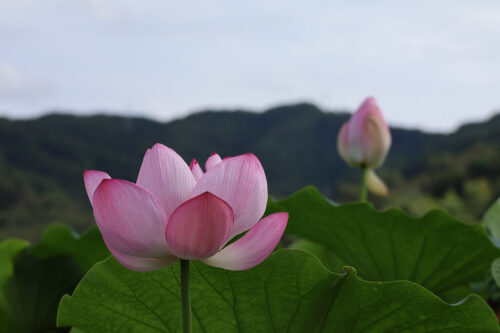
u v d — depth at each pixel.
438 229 1.09
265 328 0.86
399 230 1.11
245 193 0.65
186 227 0.61
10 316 1.08
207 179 0.65
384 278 1.16
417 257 1.13
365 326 0.84
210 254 0.64
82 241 1.14
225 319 0.86
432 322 0.82
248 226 0.66
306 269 0.81
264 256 0.67
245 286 0.83
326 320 0.84
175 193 0.65
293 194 1.13
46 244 1.14
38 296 1.11
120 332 0.89
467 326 0.80
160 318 0.87
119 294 0.85
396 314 0.82
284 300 0.84
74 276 1.13
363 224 1.13
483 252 1.09
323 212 1.13
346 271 0.80
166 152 0.67
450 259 1.11
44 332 1.12
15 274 1.11
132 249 0.64
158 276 0.83
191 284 0.84
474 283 1.12
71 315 0.86
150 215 0.63
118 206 0.63
